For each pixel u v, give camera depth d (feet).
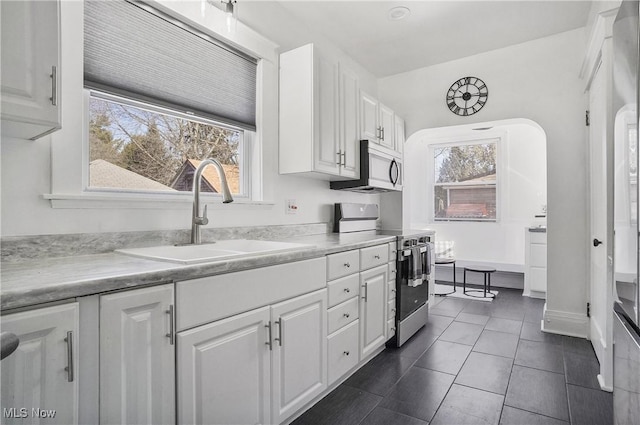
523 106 10.35
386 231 11.67
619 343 4.27
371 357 8.11
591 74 8.32
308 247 5.83
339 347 6.63
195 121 6.73
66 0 4.65
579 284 9.55
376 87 12.69
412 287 9.63
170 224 5.93
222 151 7.34
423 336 9.57
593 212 8.86
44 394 2.89
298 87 7.86
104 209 5.04
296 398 5.52
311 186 9.38
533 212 15.16
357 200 11.55
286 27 8.57
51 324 2.92
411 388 6.68
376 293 7.96
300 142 7.80
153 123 6.14
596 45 7.52
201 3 6.24
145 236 5.50
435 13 8.79
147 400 3.56
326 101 8.09
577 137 9.62
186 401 3.89
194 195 5.96
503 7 8.56
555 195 9.89
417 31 9.64
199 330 4.03
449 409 5.97
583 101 9.55
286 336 5.31
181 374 3.84
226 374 4.35
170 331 3.75
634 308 3.63
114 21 5.30
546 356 8.16
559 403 6.15
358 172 9.33
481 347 8.75
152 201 5.59
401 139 11.83
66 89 4.65
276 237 8.07
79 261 4.23
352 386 6.77
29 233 4.32
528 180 15.29
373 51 10.79
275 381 5.10
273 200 8.02
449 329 10.12
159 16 5.88
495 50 10.77
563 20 9.16
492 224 16.01
